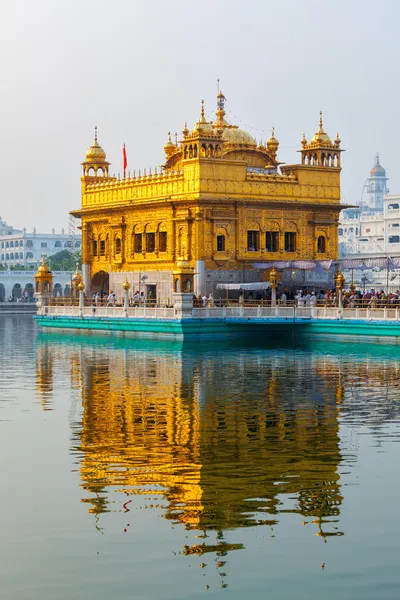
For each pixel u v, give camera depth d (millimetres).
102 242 77688
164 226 69000
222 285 64438
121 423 29734
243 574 16750
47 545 18188
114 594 16031
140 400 34562
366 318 55438
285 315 59188
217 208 66250
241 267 67312
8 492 21547
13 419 30578
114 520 19531
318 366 45188
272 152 75688
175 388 37719
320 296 65375
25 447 26172
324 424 29359
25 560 17469
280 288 68438
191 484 22078
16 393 36750
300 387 37656
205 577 16641
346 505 20391
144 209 70938
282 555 17578
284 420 30062
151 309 61906
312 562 17234
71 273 172500
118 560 17422
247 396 35344
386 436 27438
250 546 18016
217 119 76750
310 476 22750
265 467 23672
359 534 18578
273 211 68750
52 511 20141
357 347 55031
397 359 48156
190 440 26938
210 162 65625
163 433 28000
